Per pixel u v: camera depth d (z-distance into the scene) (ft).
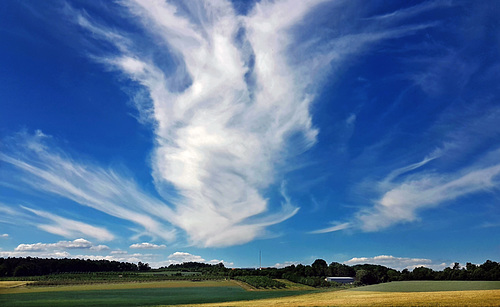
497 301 172.04
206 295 331.57
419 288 305.32
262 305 207.41
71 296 328.29
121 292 371.56
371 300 209.56
